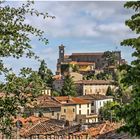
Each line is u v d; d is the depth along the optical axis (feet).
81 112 455.63
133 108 55.83
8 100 48.44
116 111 57.21
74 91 568.82
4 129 48.67
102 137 122.52
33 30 51.19
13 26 49.70
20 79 48.78
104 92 648.38
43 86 49.96
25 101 48.98
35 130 149.79
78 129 152.35
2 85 48.39
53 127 161.99
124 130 57.62
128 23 59.62
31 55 50.24
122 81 58.29
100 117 402.11
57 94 547.90
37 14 52.39
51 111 374.63
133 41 57.93
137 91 56.85
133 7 59.52
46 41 51.67
